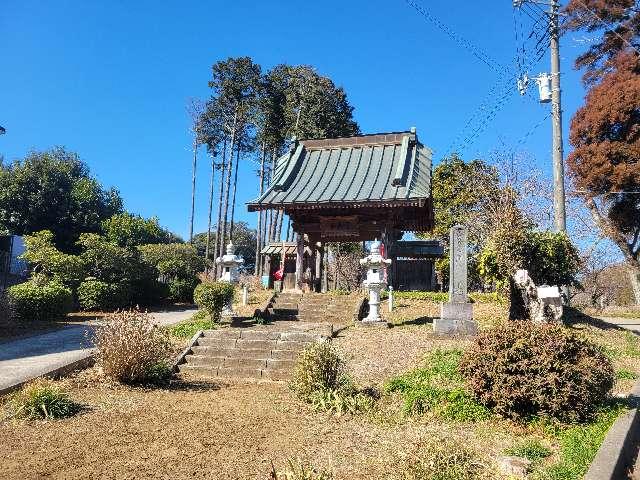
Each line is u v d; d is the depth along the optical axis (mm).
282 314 15539
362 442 6172
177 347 11891
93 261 22156
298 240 19266
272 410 7719
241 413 7520
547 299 12352
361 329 12992
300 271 18984
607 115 23625
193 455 5652
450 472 4922
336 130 39719
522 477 4945
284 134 41531
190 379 10094
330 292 17781
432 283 23688
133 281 23375
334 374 8359
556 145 17609
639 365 10641
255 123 43688
